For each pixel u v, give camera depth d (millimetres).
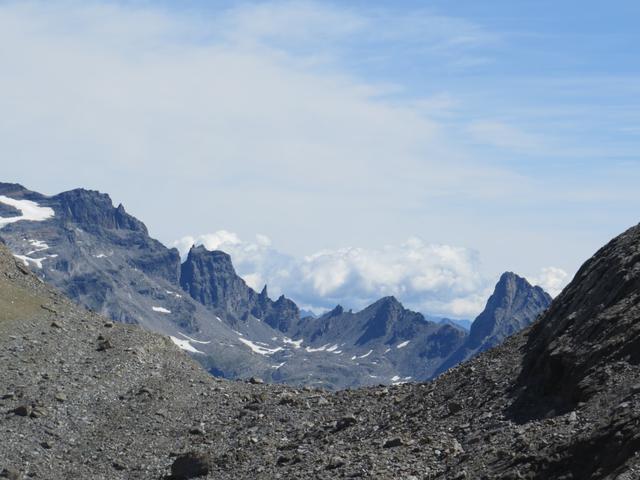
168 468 55812
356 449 50250
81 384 69000
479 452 41562
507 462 38344
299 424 61906
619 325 43781
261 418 64562
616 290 47344
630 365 40906
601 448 34875
